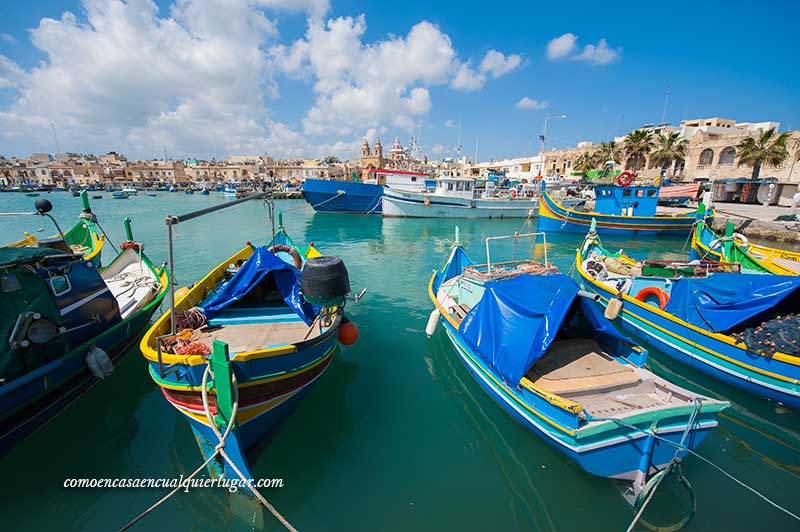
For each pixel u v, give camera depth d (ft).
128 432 21.59
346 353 30.94
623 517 16.88
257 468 19.24
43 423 21.44
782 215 92.43
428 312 39.99
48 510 16.96
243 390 17.72
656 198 92.32
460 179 120.57
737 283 28.32
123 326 27.78
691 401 18.29
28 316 19.97
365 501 17.56
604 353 23.32
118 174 379.96
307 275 21.08
